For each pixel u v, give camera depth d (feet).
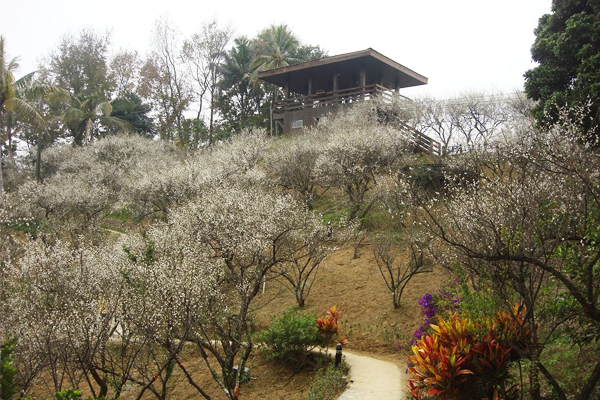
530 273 20.77
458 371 20.81
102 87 133.59
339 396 28.86
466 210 22.17
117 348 39.04
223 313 36.45
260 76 102.68
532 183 21.47
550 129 29.89
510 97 80.07
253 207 39.73
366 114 80.79
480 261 21.59
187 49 134.31
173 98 133.39
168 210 58.49
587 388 18.72
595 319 18.52
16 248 43.47
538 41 45.01
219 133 127.65
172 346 29.43
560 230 20.35
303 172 69.56
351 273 51.01
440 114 79.00
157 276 28.25
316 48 147.43
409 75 99.45
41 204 68.33
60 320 27.45
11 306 30.30
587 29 40.01
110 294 30.32
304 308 46.19
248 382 36.55
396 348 38.11
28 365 30.60
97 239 57.82
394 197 50.75
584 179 19.34
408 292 44.91
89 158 103.40
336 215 62.80
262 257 36.60
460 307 26.76
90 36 133.69
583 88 36.96
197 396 36.91
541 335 24.89
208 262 33.76
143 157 100.17
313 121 96.02
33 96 68.33
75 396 21.45
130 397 37.63
